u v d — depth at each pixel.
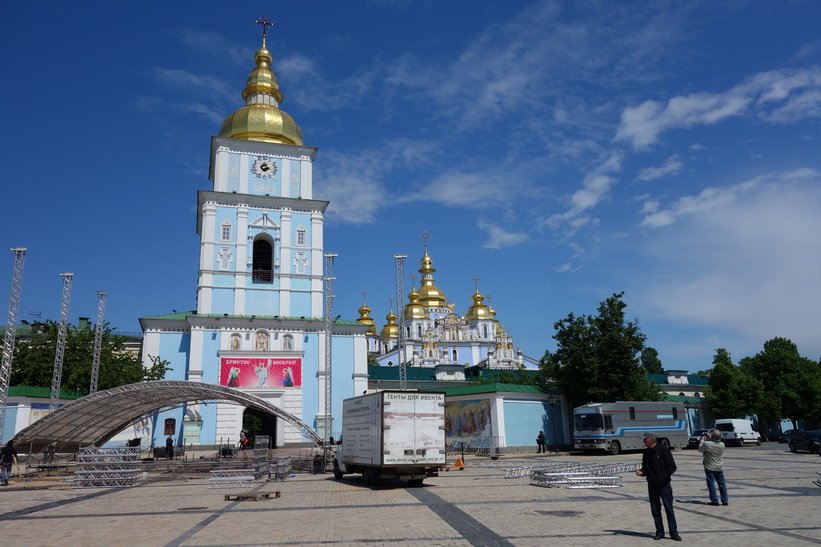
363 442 24.30
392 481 24.52
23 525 15.09
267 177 56.22
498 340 108.56
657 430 47.19
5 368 37.16
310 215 56.50
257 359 50.84
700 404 64.50
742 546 11.35
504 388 46.34
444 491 20.91
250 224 54.50
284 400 50.66
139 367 48.16
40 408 41.16
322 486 23.61
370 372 69.06
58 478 27.91
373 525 13.98
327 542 12.10
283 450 47.22
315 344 52.84
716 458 16.75
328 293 43.91
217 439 48.25
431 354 104.25
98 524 15.08
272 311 53.34
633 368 50.19
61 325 41.19
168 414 48.12
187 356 50.84
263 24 64.25
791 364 67.00
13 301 38.00
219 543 12.27
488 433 45.75
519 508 16.47
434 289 122.69
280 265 54.34
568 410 50.81
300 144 59.84
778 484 21.30
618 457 40.66
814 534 12.40
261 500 19.36
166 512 17.06
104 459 26.59
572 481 22.02
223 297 52.34
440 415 23.41
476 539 12.19
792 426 72.31
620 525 13.69
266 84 61.34
